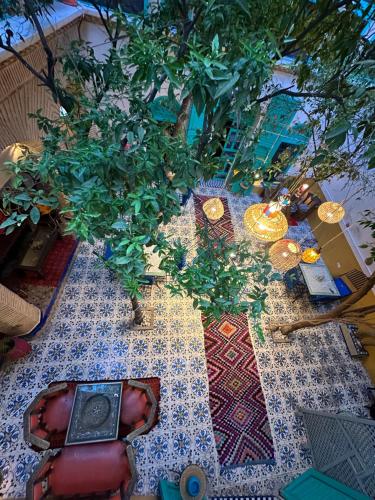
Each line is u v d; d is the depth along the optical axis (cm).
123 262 139
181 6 164
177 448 317
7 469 276
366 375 425
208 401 359
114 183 142
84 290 434
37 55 284
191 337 412
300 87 246
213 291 183
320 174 449
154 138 140
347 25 159
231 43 137
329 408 383
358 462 266
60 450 256
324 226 616
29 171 163
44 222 450
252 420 354
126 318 415
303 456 336
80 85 237
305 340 449
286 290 512
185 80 108
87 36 390
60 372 349
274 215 346
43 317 388
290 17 145
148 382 360
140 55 115
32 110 295
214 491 298
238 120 115
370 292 466
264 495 286
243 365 402
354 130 137
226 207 638
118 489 238
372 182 453
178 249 192
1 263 409
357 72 159
